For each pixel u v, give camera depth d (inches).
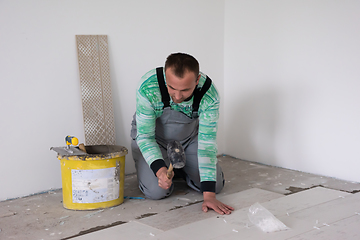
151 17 129.6
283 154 134.3
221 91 156.9
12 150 102.8
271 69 135.6
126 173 128.0
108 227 77.1
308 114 124.0
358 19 106.4
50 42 107.5
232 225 73.8
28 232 75.7
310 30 120.3
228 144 158.4
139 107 81.7
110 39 120.1
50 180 110.7
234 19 149.6
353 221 75.0
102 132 118.4
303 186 107.7
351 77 109.9
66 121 112.4
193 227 73.4
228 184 111.3
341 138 114.6
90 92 115.4
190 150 99.2
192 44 143.6
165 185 79.0
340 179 115.7
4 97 100.3
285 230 70.6
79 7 112.4
